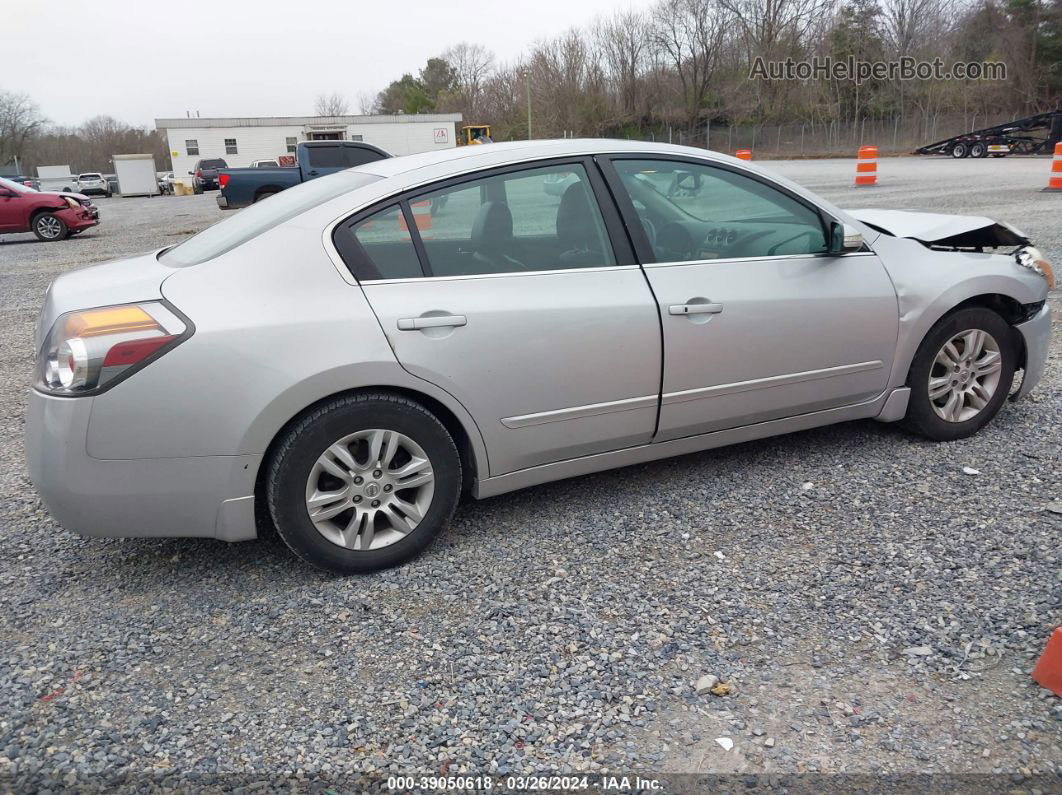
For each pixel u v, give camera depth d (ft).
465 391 9.74
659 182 11.23
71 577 9.96
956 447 13.15
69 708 7.50
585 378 10.41
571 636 8.47
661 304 10.73
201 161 151.12
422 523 9.98
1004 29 165.89
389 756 6.88
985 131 114.42
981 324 13.12
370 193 9.69
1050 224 36.37
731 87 190.08
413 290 9.54
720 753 6.82
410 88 296.10
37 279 35.78
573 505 11.60
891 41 179.42
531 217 10.37
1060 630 7.34
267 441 8.93
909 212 15.62
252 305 8.90
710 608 8.90
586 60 201.05
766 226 11.76
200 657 8.27
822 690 7.54
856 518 10.85
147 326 8.50
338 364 8.97
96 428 8.41
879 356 12.51
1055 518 10.55
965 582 9.18
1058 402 15.08
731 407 11.59
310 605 9.20
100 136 289.74
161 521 8.91
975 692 7.44
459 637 8.51
